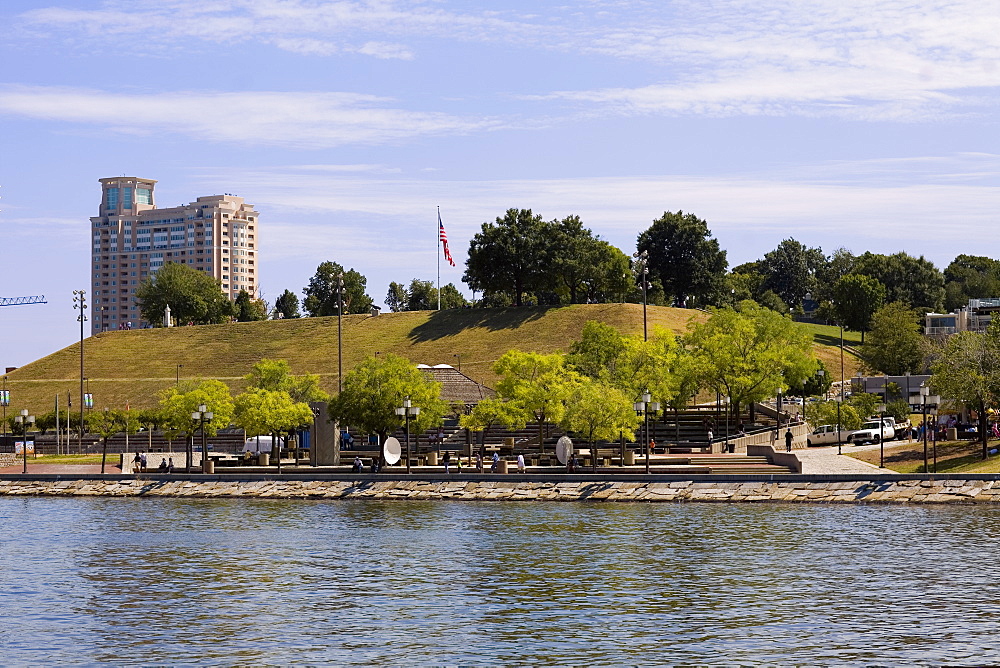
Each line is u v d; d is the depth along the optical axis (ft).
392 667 120.88
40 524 246.88
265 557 195.11
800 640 129.70
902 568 171.63
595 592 160.04
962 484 255.70
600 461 314.55
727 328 409.69
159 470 338.75
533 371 352.90
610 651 126.31
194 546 209.46
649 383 351.87
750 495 264.52
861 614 142.20
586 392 297.94
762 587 160.86
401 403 327.26
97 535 226.58
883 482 261.44
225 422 346.74
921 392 270.87
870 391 493.77
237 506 278.26
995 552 183.83
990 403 302.86
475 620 143.13
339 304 434.30
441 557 191.52
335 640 133.18
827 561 179.63
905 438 376.07
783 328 420.36
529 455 335.06
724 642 129.59
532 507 262.06
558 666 120.67
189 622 144.36
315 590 164.55
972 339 310.24
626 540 207.10
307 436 400.67
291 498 293.64
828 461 305.73
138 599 159.94
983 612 141.59
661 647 127.85
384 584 168.55
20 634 138.41
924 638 129.39
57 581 175.11
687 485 272.31
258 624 142.51
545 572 176.24
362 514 254.27
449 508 262.88
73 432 503.20
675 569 176.86
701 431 379.35
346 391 333.21
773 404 500.33
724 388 394.52
